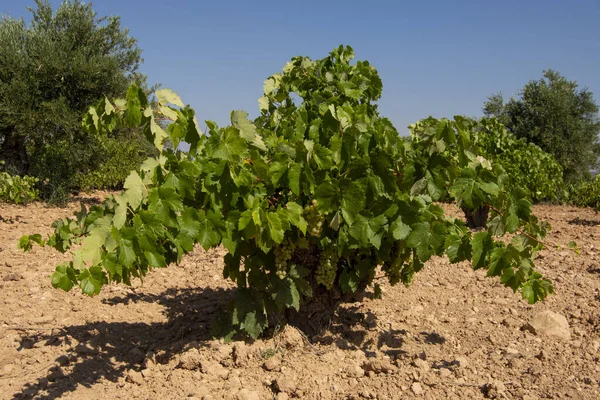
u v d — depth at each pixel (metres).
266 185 3.57
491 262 3.61
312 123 3.78
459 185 3.38
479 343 4.34
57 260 6.88
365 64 4.79
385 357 4.02
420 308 5.20
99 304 5.28
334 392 3.46
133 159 16.59
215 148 3.12
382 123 3.68
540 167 10.88
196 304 5.30
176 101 3.30
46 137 13.52
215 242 3.23
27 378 3.66
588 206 15.52
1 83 12.48
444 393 3.44
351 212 3.42
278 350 4.01
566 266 6.77
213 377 3.62
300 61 4.87
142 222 2.96
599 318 4.70
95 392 3.46
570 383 3.52
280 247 3.78
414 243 3.45
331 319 4.57
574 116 20.67
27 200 12.99
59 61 12.67
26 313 4.93
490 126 11.18
